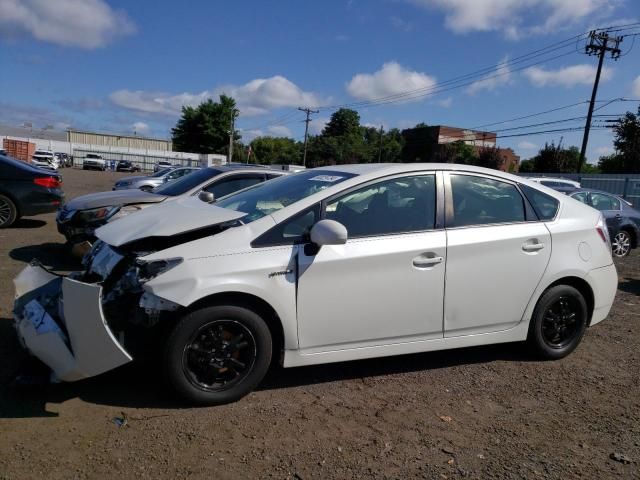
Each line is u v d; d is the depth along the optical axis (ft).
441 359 14.39
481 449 9.94
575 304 14.43
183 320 10.36
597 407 11.90
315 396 11.74
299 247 11.32
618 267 32.30
